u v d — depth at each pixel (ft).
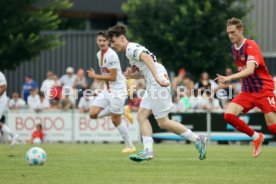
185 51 329.31
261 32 358.43
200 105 245.24
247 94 137.49
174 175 114.42
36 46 319.27
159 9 332.60
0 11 317.63
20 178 110.63
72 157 151.94
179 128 134.92
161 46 333.21
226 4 332.60
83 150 178.29
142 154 132.98
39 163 131.54
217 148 192.13
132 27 336.70
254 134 141.49
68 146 202.80
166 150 178.19
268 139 233.14
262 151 174.19
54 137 247.50
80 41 353.51
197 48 330.75
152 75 132.05
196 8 328.90
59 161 140.87
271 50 357.41
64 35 354.95
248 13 346.13
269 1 357.00
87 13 383.04
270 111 136.36
